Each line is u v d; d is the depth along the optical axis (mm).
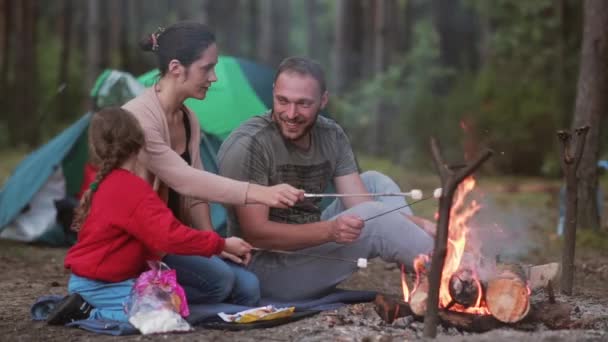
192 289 5605
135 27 28375
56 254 8828
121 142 5094
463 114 18906
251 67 9609
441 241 4711
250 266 5773
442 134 19047
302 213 5770
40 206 9547
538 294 6285
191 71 5344
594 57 9039
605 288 6980
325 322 5309
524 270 5508
